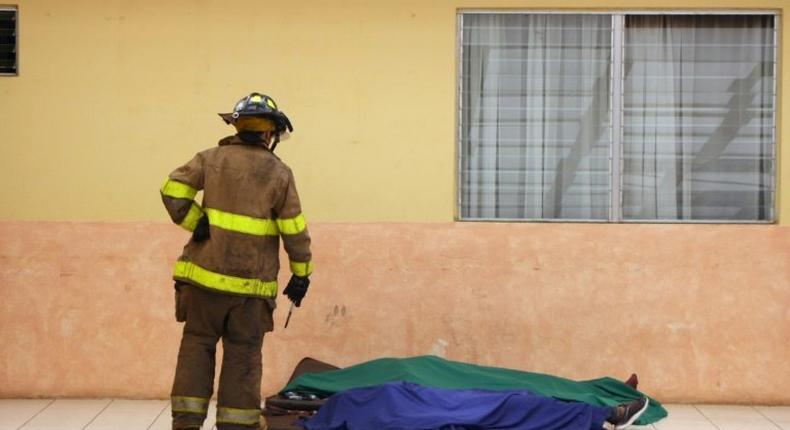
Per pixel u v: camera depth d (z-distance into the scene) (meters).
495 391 7.11
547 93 8.40
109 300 8.23
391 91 8.23
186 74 8.23
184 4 8.22
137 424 7.54
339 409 6.97
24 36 8.21
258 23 8.22
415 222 8.22
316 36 8.22
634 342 8.19
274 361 8.23
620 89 8.36
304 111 8.23
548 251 8.20
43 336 8.21
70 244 8.21
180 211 6.43
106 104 8.23
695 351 8.19
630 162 8.40
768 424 7.67
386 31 8.22
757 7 8.23
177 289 6.54
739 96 8.35
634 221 8.34
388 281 8.21
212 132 8.23
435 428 6.66
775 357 8.17
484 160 8.41
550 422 6.88
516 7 8.29
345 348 8.21
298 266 6.64
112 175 8.23
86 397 8.25
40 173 8.21
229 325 6.44
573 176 8.41
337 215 8.23
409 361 7.57
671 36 8.36
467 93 8.39
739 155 8.37
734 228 8.19
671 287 8.19
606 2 8.26
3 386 8.22
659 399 8.20
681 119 8.38
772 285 8.17
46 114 8.21
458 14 8.33
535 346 8.20
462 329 8.20
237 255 6.38
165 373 8.23
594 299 8.20
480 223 8.23
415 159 8.23
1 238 8.20
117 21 8.23
